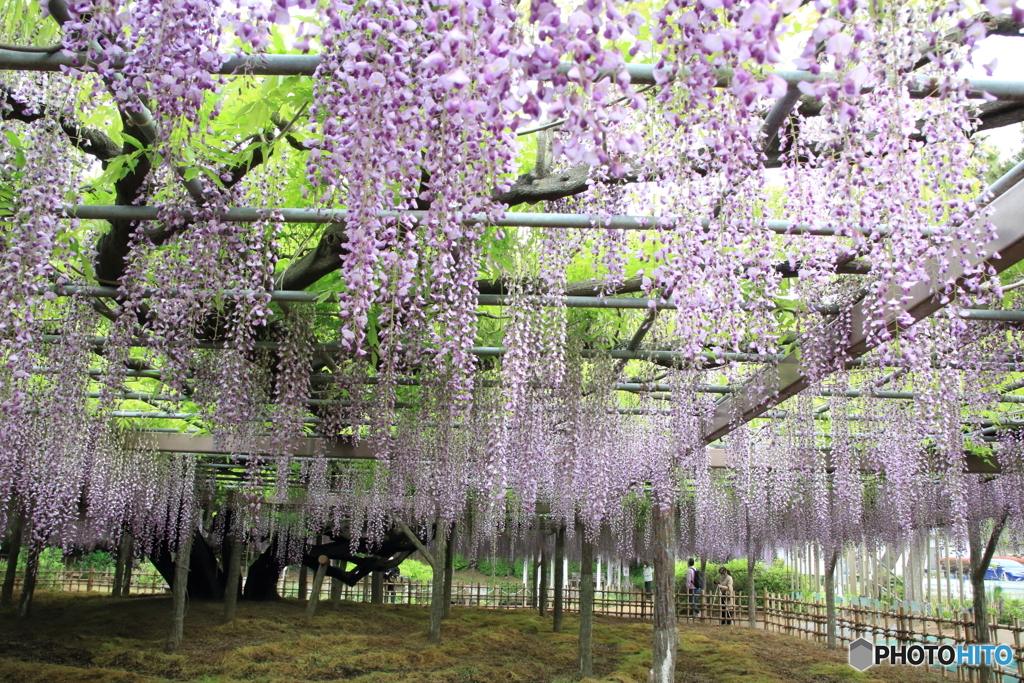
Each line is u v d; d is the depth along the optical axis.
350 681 6.99
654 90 2.02
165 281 3.25
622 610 15.64
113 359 4.02
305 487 9.63
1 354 2.39
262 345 4.60
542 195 2.81
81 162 2.65
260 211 2.85
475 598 17.36
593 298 3.67
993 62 1.53
